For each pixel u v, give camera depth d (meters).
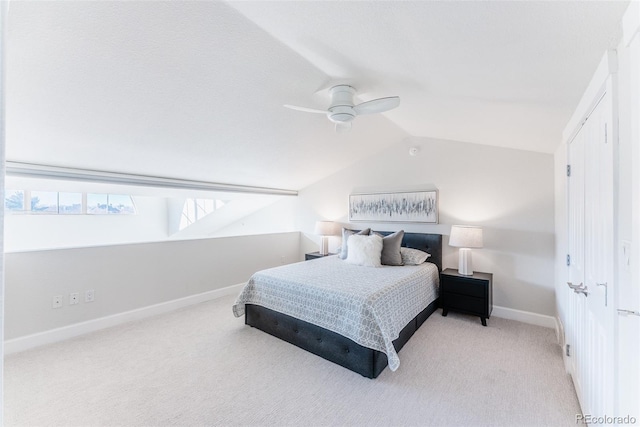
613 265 1.22
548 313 3.21
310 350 2.58
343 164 4.77
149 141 2.81
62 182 3.16
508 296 3.45
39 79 1.86
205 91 2.32
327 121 3.27
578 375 1.94
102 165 3.06
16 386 2.08
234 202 5.55
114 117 2.36
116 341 2.77
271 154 3.77
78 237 5.89
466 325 3.19
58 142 2.51
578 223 1.97
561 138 2.55
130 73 1.97
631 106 1.07
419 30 1.34
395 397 1.99
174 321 3.27
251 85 2.37
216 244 4.20
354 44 1.69
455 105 2.28
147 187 3.68
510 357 2.51
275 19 1.60
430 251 3.89
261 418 1.80
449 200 3.87
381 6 1.23
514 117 2.23
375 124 3.60
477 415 1.82
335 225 4.82
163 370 2.29
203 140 3.03
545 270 3.23
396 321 2.49
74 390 2.04
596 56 1.26
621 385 1.18
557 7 0.99
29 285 2.64
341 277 2.95
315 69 2.21
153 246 3.49
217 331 3.01
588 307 1.70
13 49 1.64
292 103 2.73
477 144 3.65
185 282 3.82
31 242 5.35
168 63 1.95
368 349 2.21
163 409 1.87
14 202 5.22
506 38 1.23
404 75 1.95
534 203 3.29
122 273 3.23
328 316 2.46
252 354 2.55
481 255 3.63
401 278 2.91
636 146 1.03
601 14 1.00
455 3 1.08
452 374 2.26
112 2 1.49
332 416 1.82
